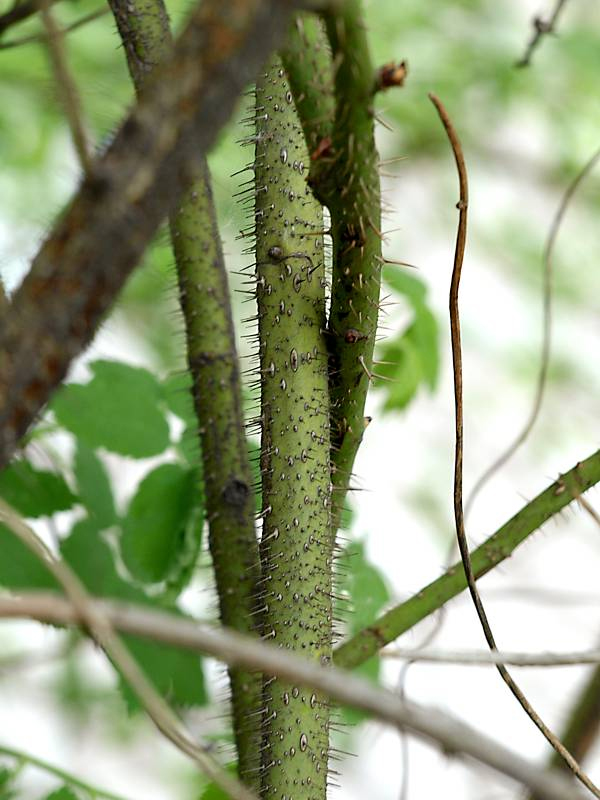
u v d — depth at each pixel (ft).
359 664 1.86
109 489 2.12
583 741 2.28
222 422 1.96
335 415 1.83
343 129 1.64
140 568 2.09
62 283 1.54
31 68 2.70
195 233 1.96
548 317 2.12
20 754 1.97
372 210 1.69
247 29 1.51
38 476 2.06
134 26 1.87
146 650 2.05
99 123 2.13
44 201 2.69
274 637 1.79
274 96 1.83
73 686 2.86
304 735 1.78
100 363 2.10
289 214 1.81
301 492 1.80
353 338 1.78
